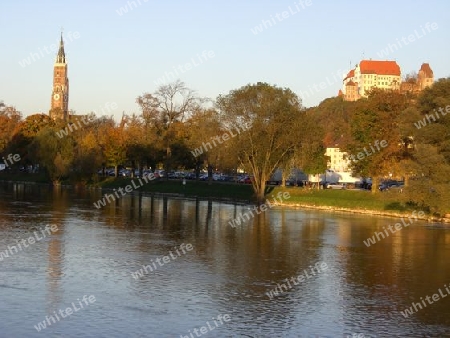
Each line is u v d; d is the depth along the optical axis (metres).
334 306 31.72
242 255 46.25
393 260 45.94
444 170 73.88
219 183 124.88
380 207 85.50
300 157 98.50
